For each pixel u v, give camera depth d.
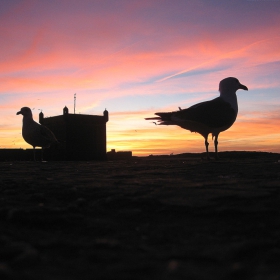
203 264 0.34
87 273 0.32
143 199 0.62
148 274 0.32
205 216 0.53
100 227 0.48
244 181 0.83
